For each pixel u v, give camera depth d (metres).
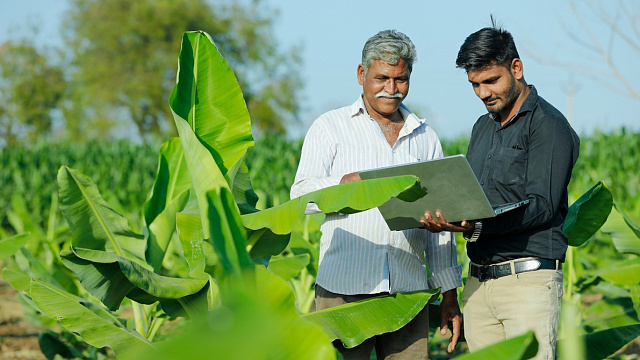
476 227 3.17
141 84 43.25
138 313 3.91
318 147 3.52
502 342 1.98
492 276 3.31
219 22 45.50
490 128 3.44
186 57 3.15
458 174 2.79
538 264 3.19
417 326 3.53
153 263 3.77
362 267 3.41
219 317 1.55
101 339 2.97
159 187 4.10
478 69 3.20
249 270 1.97
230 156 3.23
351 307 3.08
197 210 3.29
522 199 3.18
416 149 3.60
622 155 14.47
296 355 1.70
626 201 13.62
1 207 15.23
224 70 3.19
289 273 4.35
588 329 4.62
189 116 3.17
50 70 46.00
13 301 9.01
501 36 3.21
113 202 6.41
